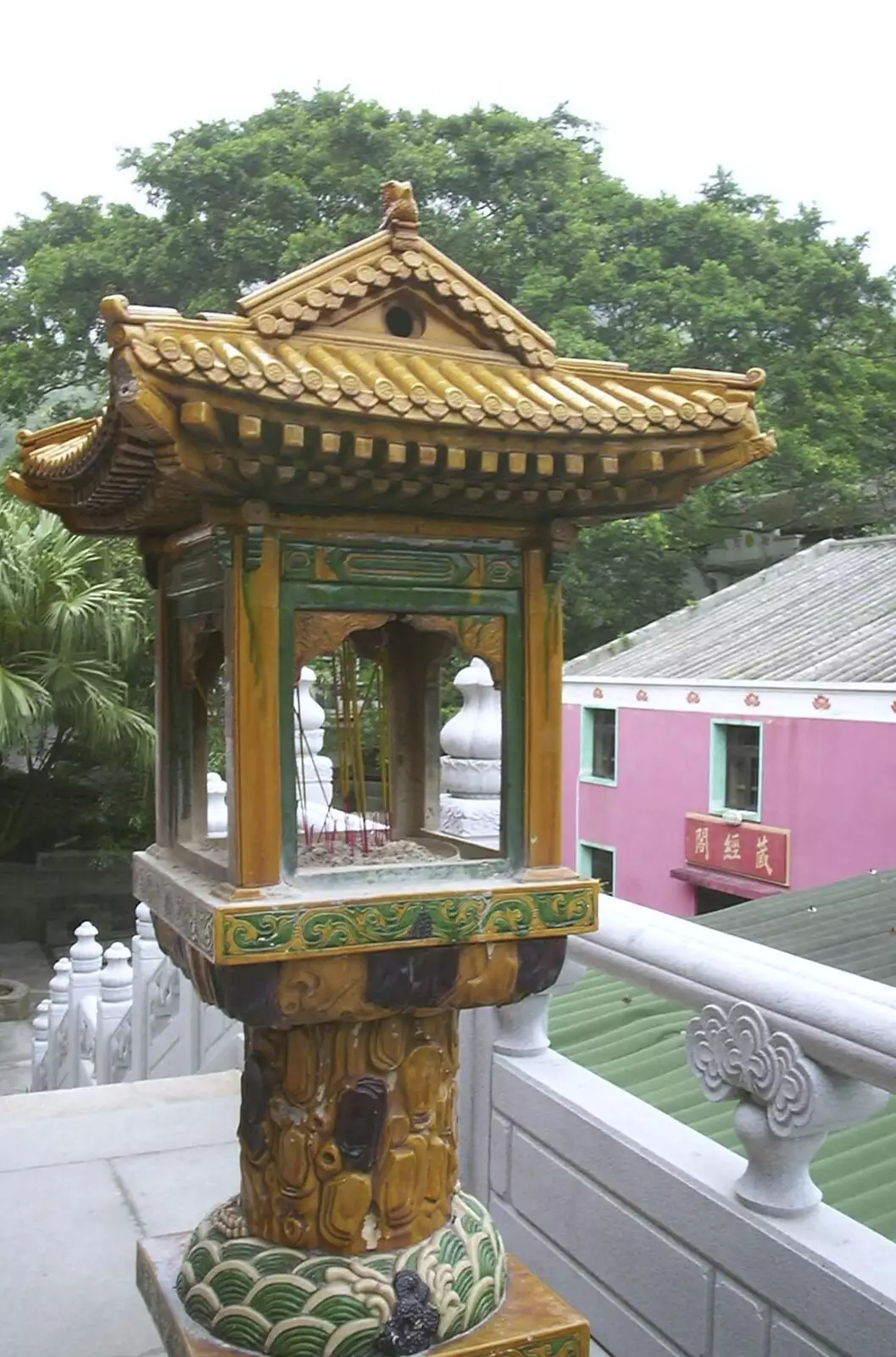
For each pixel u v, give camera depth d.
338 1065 2.41
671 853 15.80
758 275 19.17
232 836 2.23
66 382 18.38
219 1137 4.47
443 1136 2.56
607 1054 4.35
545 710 2.46
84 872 18.75
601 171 20.39
